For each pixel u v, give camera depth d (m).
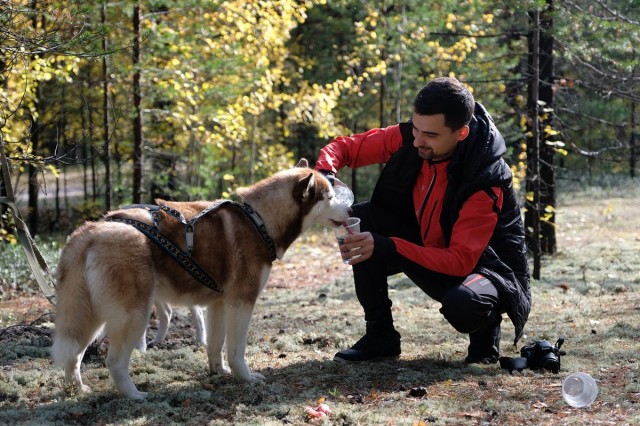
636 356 4.71
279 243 4.35
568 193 20.48
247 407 3.79
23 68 8.07
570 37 9.88
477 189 4.21
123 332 3.83
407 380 4.23
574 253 10.83
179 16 10.60
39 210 19.83
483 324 4.32
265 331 6.00
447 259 4.11
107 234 3.81
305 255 12.56
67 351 3.75
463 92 4.05
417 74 15.31
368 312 4.72
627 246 11.20
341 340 5.53
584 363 4.59
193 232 4.00
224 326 4.45
